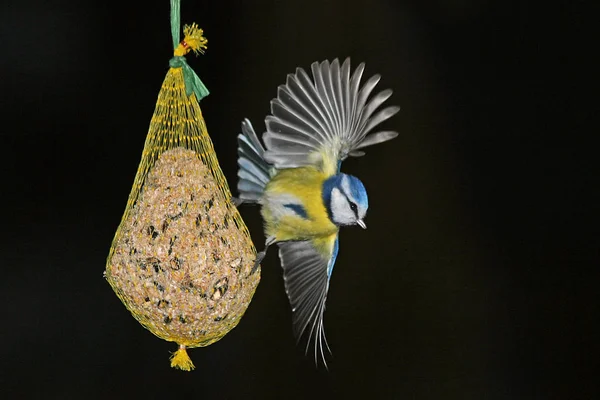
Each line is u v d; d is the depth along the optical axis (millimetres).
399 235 13164
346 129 8547
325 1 12977
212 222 8172
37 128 12609
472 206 13297
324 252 9156
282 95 8383
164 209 8102
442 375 12820
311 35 12883
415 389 12711
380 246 13125
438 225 13250
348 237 13102
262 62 12672
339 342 12680
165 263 7953
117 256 8125
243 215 12359
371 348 12742
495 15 13562
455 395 12805
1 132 12539
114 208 12625
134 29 12711
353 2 13031
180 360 8164
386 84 13312
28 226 12500
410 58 13359
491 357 13008
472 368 12945
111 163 12648
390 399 12711
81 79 12656
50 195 12562
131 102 12695
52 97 12633
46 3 12633
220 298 8039
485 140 13461
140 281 7969
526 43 13633
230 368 12273
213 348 12289
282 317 12406
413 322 12906
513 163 13523
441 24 13461
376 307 12891
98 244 12531
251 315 12398
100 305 12406
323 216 8578
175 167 8227
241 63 12672
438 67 13438
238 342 12336
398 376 12758
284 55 12711
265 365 12406
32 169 12570
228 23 12734
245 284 8258
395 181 13312
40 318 12305
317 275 9141
